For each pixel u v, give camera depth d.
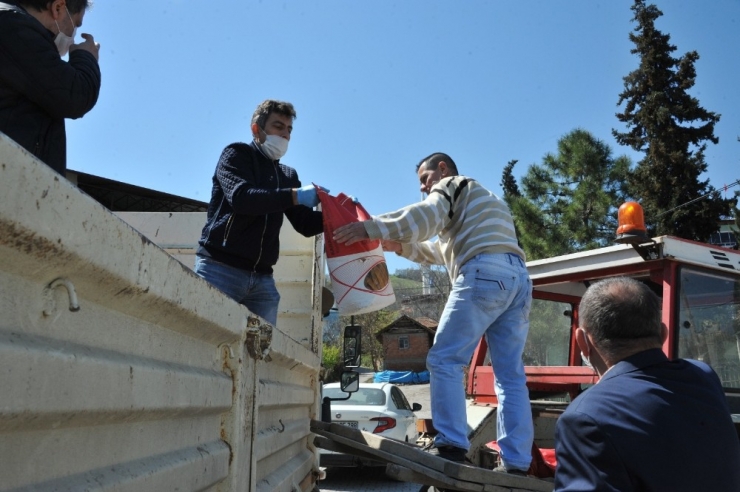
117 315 1.54
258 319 2.50
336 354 30.89
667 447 1.87
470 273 3.45
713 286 5.29
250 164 3.74
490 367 5.88
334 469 11.18
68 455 1.34
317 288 4.80
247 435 2.38
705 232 26.89
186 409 1.85
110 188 16.05
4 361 1.10
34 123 2.28
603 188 25.59
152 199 16.94
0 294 1.15
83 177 15.18
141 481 1.57
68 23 2.49
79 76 2.37
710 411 1.99
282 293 4.86
